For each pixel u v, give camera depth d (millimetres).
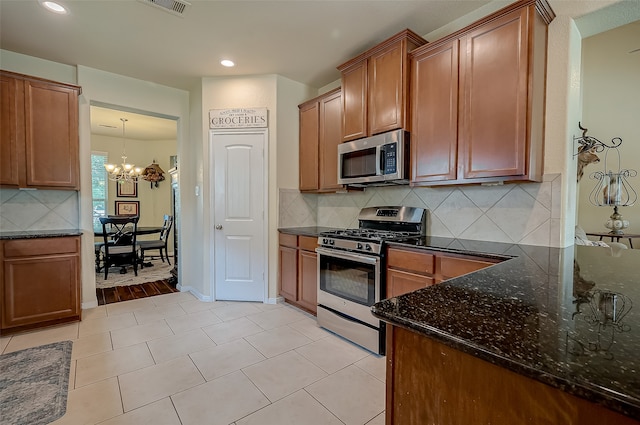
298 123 3672
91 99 3238
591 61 4383
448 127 2145
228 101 3496
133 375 2004
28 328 2691
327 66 3219
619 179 2932
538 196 2002
